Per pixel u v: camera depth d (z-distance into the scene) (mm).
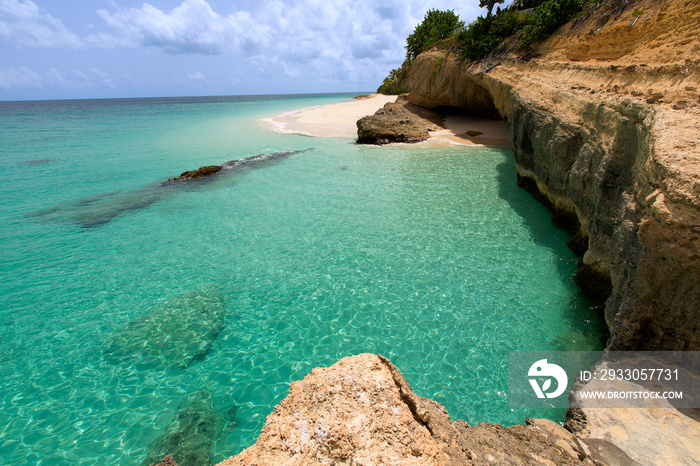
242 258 9180
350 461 2717
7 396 5328
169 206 12805
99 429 4801
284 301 7461
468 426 4016
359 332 6523
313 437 2879
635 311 4641
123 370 5797
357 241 9844
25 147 23875
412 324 6668
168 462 3617
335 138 25609
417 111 28266
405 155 19422
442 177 15156
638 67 8359
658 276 4352
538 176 11508
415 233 10133
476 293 7445
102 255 9438
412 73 29047
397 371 3365
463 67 23594
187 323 6875
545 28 15992
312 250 9453
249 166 17922
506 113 18172
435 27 31375
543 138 10773
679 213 3900
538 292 7367
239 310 7219
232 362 5945
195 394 5344
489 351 5980
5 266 8898
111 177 16594
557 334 6238
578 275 7320
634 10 10500
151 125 36531
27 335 6590
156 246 9898
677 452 3527
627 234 5234
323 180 15320
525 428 4078
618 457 3518
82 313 7184
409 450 2816
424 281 7930
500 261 8555
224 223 11273
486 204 12016
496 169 16094
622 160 6500
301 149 21969
